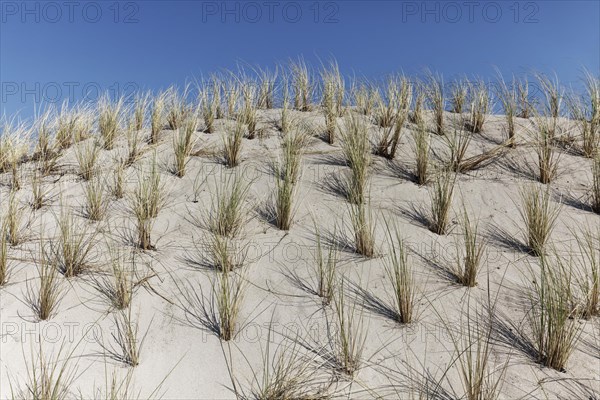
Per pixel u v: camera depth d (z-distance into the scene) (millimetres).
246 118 5602
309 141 5289
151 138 5500
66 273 3244
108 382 2471
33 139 5156
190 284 3189
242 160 4902
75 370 2535
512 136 5172
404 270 2912
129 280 3201
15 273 3271
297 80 6574
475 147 5133
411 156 4898
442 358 2604
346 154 4773
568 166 4777
